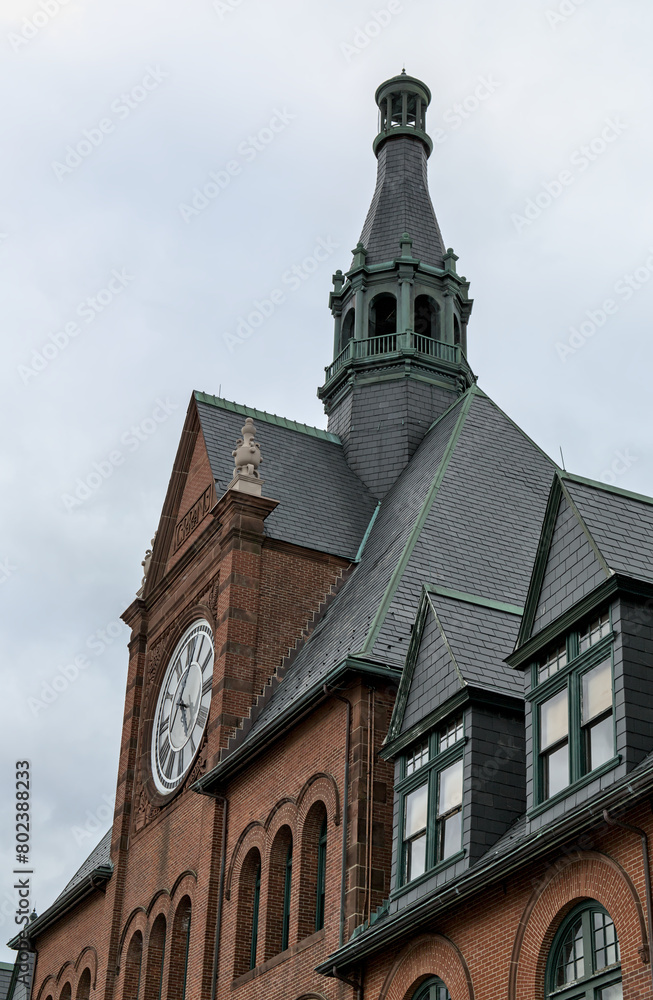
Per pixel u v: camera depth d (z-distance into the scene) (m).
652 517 23.91
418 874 24.83
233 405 43.09
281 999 28.28
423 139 50.97
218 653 36.25
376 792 27.61
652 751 20.08
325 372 46.56
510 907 21.62
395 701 27.77
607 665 21.12
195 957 32.53
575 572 22.64
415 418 42.84
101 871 40.25
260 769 32.28
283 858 30.62
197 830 34.91
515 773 24.03
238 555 36.97
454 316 46.28
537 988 20.56
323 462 42.09
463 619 26.72
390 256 46.97
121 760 41.97
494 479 37.00
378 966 24.88
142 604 43.44
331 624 34.94
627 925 19.03
